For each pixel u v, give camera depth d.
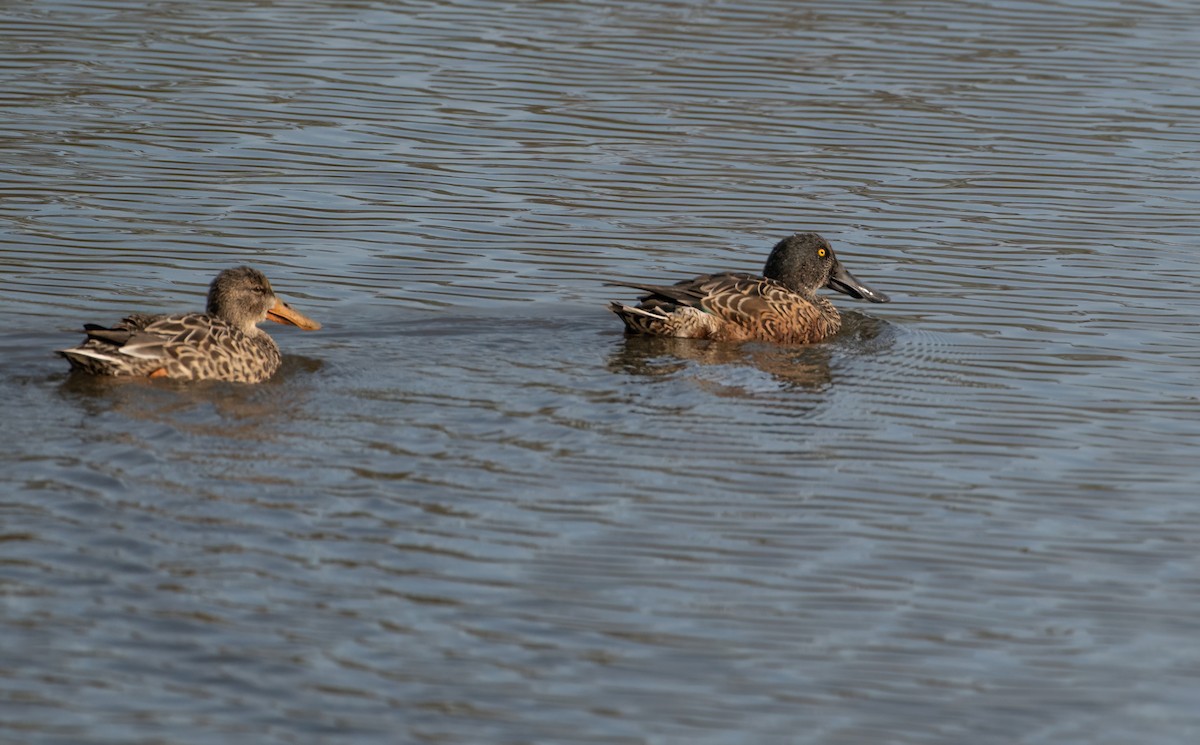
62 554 12.48
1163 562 13.51
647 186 24.16
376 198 23.23
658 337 19.05
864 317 20.23
